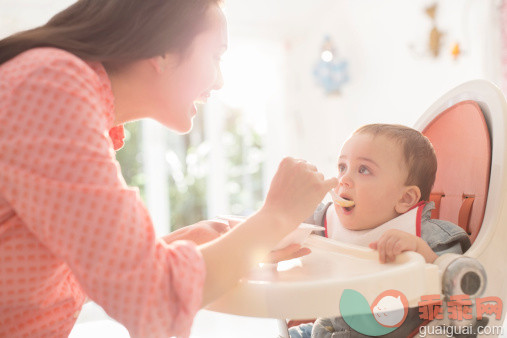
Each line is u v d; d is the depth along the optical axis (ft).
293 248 2.35
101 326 3.38
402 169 3.02
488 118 2.97
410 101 11.02
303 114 13.67
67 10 2.27
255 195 13.42
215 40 2.29
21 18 10.28
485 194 2.74
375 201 3.00
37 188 1.73
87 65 2.01
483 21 9.24
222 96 12.80
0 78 1.89
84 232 1.69
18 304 2.11
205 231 2.61
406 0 10.98
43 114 1.78
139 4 2.09
